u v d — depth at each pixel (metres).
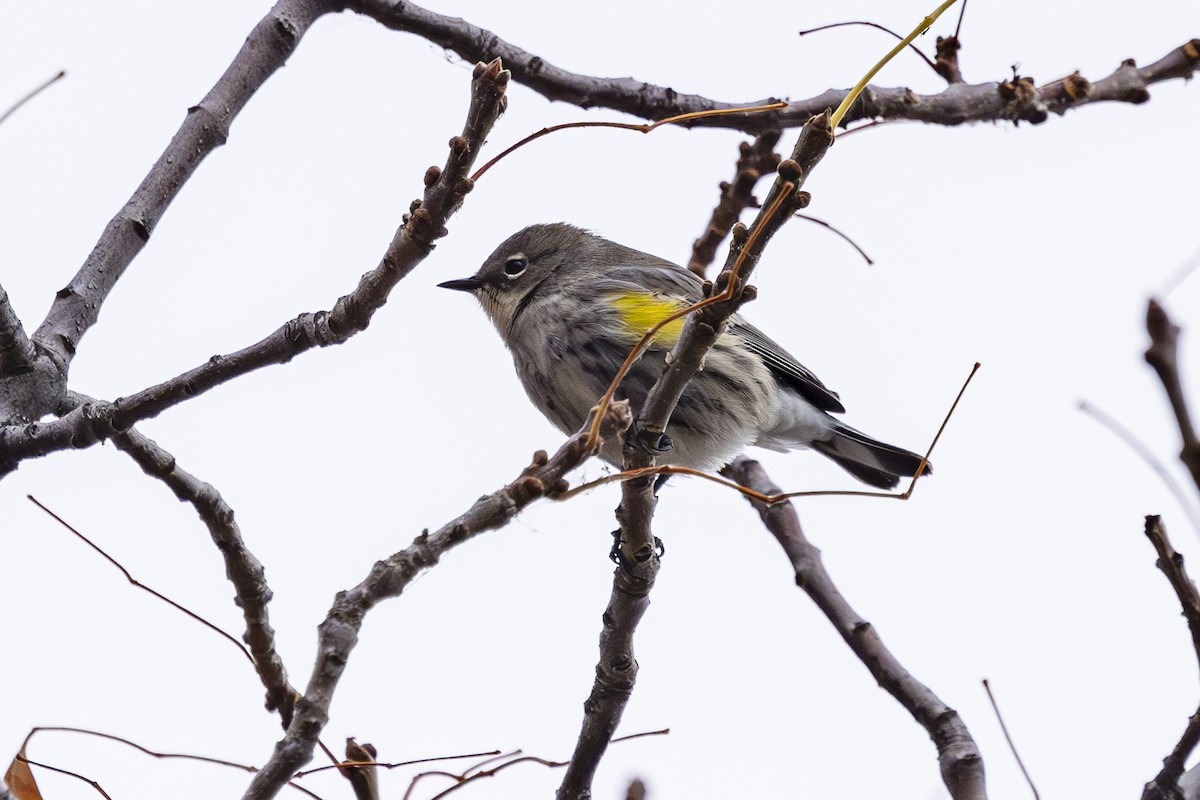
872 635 11.22
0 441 9.40
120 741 8.46
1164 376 5.35
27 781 8.20
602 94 11.91
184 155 10.89
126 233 10.59
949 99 12.17
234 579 9.61
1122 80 12.28
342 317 9.27
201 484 9.53
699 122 12.06
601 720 9.97
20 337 9.73
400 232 8.83
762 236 7.98
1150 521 7.05
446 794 8.39
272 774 6.83
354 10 11.66
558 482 7.33
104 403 9.43
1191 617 6.98
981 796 10.01
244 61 11.19
